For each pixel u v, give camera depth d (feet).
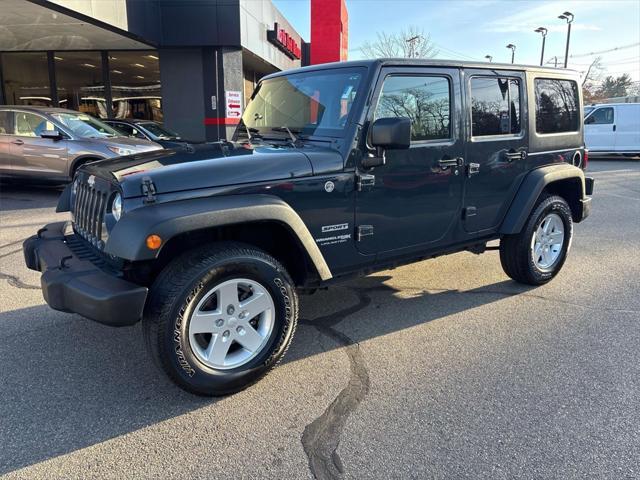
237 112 55.72
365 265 12.00
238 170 9.80
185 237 10.05
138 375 10.82
